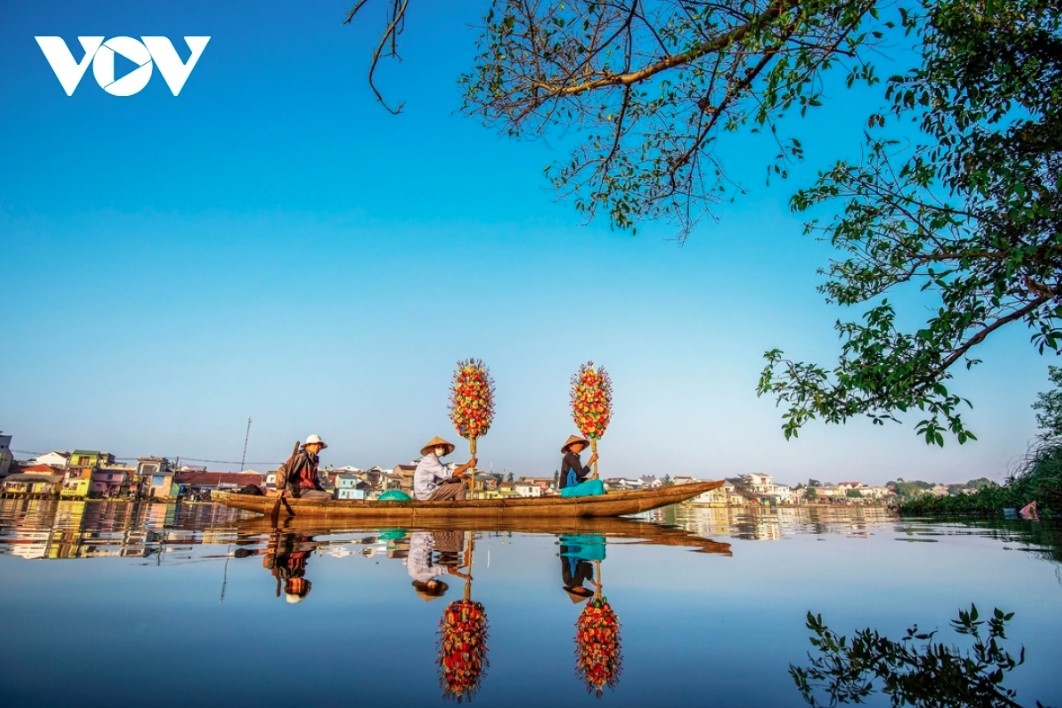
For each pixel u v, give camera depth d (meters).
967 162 4.38
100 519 10.20
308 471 10.66
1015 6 4.33
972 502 16.42
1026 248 3.74
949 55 4.58
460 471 11.65
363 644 2.10
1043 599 3.16
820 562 4.75
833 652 2.14
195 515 13.52
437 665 1.87
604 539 6.71
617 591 3.30
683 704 1.57
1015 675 1.91
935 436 3.93
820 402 4.50
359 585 3.34
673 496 11.16
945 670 1.94
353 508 9.70
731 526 10.77
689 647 2.16
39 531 6.84
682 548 5.77
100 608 2.60
